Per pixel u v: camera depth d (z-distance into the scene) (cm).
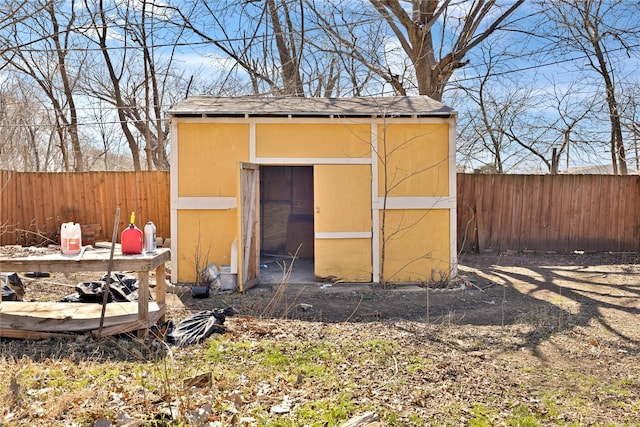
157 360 411
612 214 1175
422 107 846
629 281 858
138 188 1201
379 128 820
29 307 503
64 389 340
